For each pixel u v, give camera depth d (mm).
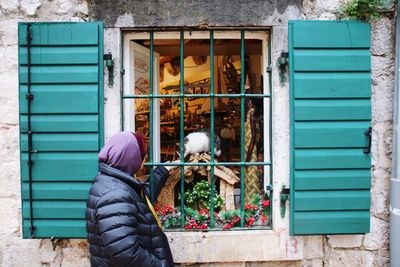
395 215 2736
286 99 2805
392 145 2820
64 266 2824
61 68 2666
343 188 2732
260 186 2996
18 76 2711
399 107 2727
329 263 2887
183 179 2896
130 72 2893
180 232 2844
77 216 2682
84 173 2672
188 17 2762
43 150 2666
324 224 2738
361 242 2891
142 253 2049
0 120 2773
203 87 3320
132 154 2209
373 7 2742
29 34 2645
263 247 2822
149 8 2758
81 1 2762
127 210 2041
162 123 3293
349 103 2719
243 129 2893
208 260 2816
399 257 2732
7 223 2803
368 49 2729
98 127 2668
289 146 2775
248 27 2820
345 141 2717
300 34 2689
